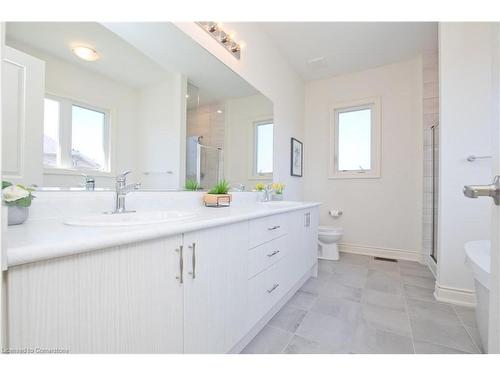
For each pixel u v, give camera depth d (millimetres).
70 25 1055
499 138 470
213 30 1817
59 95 1014
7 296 482
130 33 1298
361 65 3168
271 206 1916
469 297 1818
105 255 649
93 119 1143
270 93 2654
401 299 1926
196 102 1736
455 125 1891
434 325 1546
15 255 476
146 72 1388
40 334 531
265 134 2590
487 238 1812
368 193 3270
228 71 2012
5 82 853
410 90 3008
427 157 2787
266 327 1523
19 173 887
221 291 1087
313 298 1946
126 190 1158
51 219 955
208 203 1704
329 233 2984
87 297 612
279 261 1658
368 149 3322
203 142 1820
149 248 765
